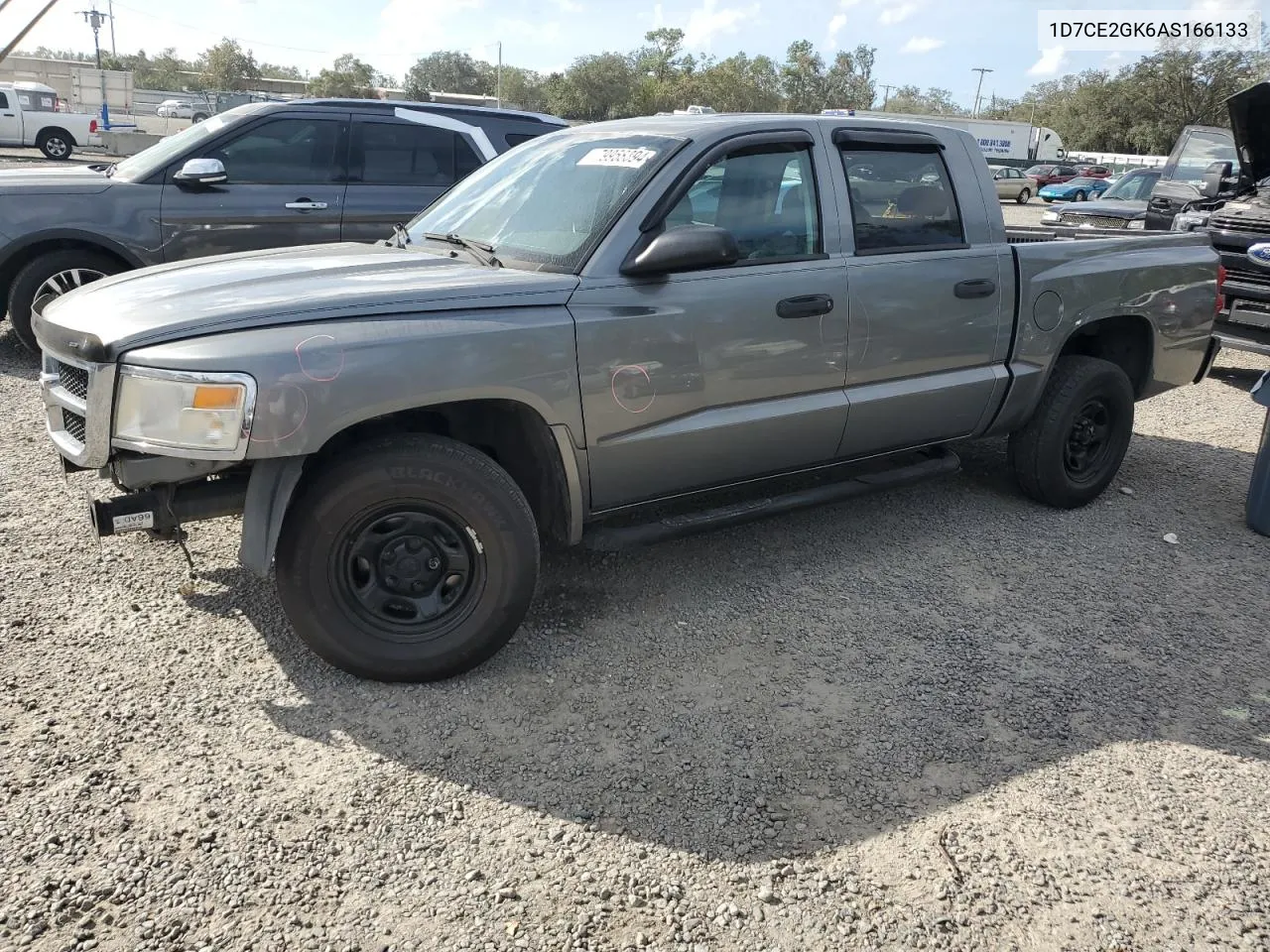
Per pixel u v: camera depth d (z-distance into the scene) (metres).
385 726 3.04
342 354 2.90
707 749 3.01
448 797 2.74
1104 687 3.45
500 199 4.02
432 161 7.85
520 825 2.64
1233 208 8.35
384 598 3.21
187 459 2.88
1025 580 4.29
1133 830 2.72
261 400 2.81
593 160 3.84
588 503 3.55
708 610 3.90
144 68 100.44
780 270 3.79
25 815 2.56
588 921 2.33
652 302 3.46
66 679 3.18
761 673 3.45
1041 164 45.31
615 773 2.88
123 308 3.10
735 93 77.56
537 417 3.30
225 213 7.06
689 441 3.65
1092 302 4.83
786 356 3.83
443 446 3.11
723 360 3.66
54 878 2.37
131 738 2.91
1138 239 5.14
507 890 2.41
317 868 2.45
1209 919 2.42
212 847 2.50
